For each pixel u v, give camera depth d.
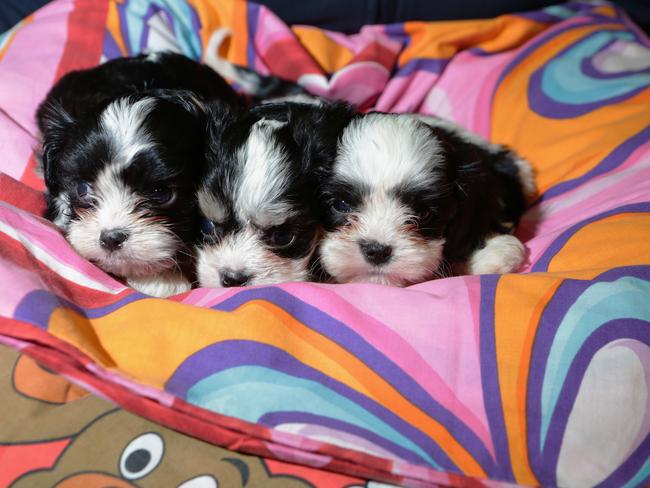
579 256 0.33
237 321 0.27
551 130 0.47
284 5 0.57
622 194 0.37
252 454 0.26
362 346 0.27
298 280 0.35
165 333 0.27
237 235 0.34
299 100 0.43
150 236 0.33
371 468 0.25
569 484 0.25
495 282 0.30
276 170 0.34
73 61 0.49
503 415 0.26
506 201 0.42
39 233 0.33
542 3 0.59
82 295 0.30
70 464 0.26
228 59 0.55
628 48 0.51
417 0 0.57
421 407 0.26
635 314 0.28
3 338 0.26
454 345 0.28
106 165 0.33
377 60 0.53
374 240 0.34
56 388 0.28
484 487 0.25
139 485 0.25
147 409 0.26
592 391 0.26
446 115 0.53
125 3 0.53
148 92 0.37
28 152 0.40
